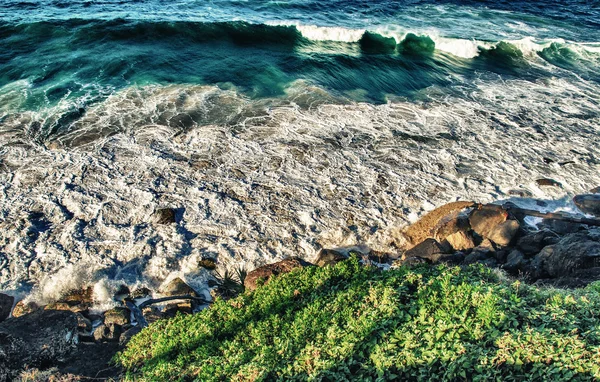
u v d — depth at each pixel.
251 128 18.06
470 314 8.03
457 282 9.35
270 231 13.70
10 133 16.97
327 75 22.77
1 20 24.66
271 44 25.34
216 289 12.11
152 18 26.34
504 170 16.52
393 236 13.79
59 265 12.45
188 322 10.01
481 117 19.69
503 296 8.55
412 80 22.86
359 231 13.84
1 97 19.05
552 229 14.14
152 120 18.19
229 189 15.04
